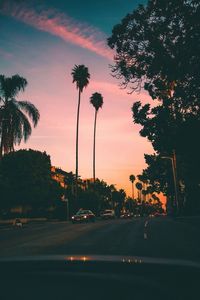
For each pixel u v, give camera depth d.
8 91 44.91
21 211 65.38
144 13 24.16
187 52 22.16
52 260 1.50
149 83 26.44
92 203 93.06
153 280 1.29
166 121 28.86
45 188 67.06
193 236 22.72
